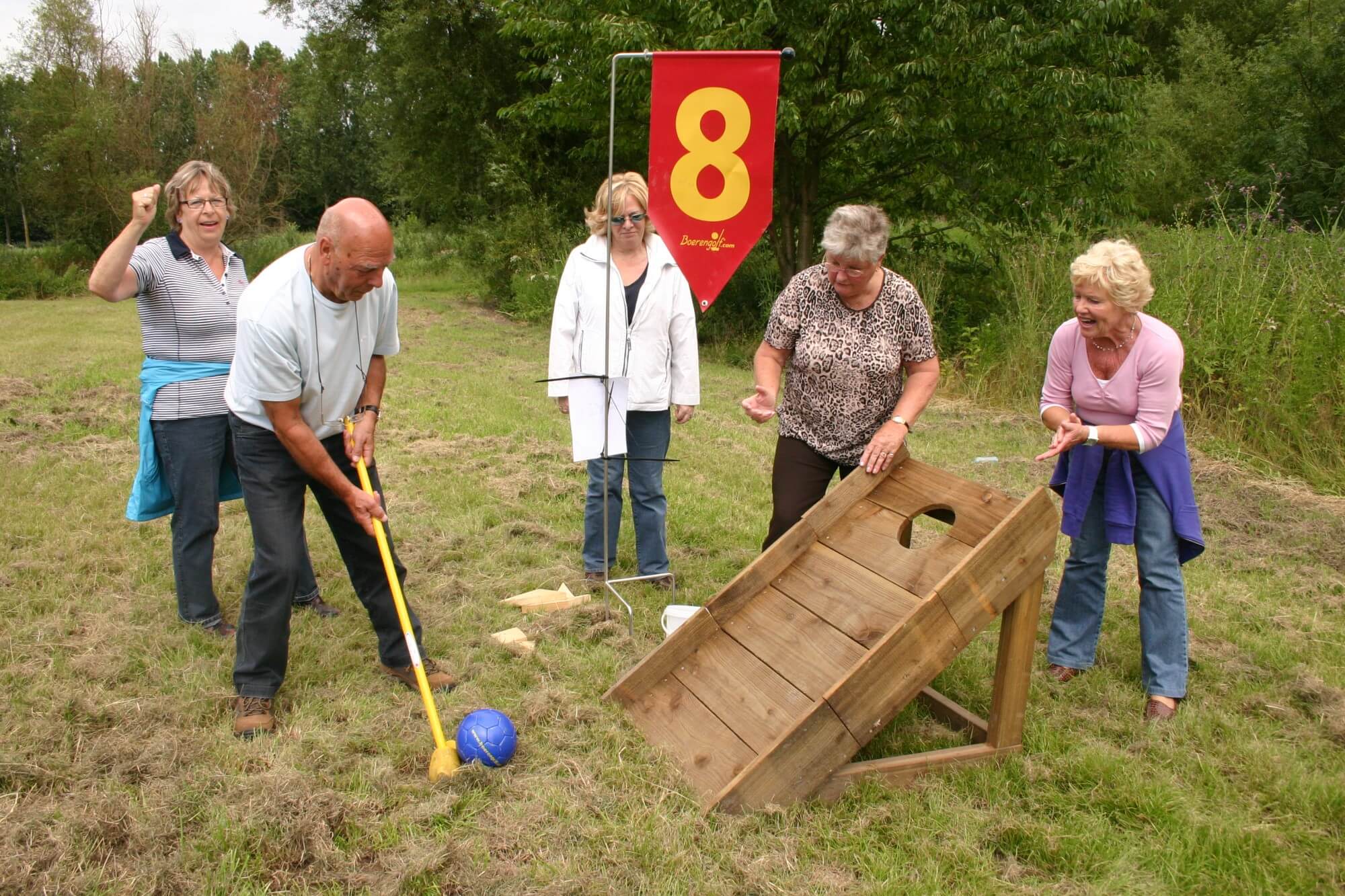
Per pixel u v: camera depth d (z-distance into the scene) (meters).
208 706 3.40
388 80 22.75
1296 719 3.57
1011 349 10.16
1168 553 3.63
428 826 2.79
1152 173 13.43
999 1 11.43
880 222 3.25
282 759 3.11
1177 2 26.48
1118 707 3.65
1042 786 3.09
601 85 13.00
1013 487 6.87
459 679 3.73
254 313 2.99
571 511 6.02
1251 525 6.04
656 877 2.61
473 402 9.46
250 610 3.29
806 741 2.89
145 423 3.93
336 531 3.52
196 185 3.82
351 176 57.81
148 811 2.78
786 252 13.57
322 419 3.29
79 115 23.27
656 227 4.09
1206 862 2.73
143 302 3.82
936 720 3.60
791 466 3.75
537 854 2.69
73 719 3.30
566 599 4.53
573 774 3.08
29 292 22.42
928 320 3.57
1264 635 4.38
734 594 3.49
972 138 12.48
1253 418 7.76
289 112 49.72
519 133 19.61
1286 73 17.75
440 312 19.20
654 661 3.45
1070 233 10.85
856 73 11.55
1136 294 3.32
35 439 7.19
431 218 33.69
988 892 2.59
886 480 3.57
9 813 2.77
